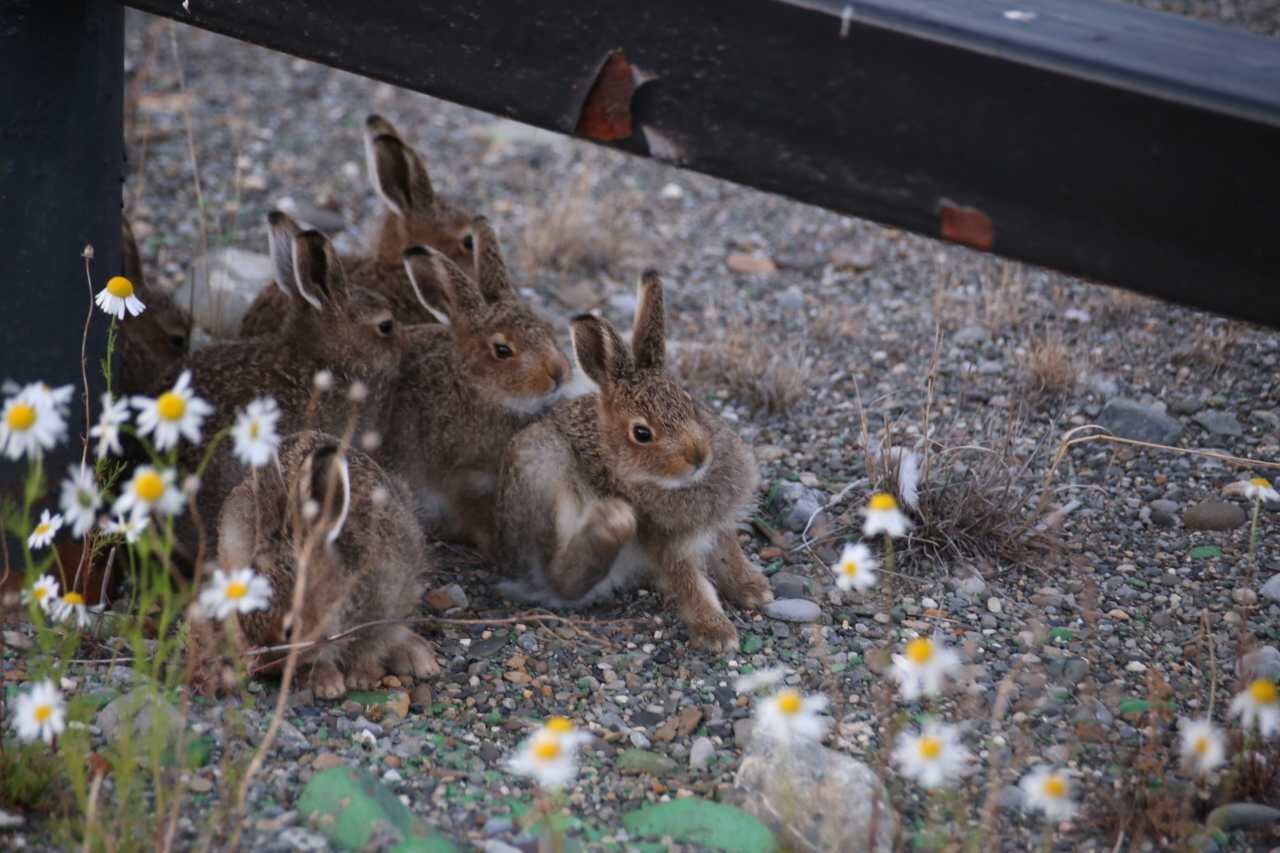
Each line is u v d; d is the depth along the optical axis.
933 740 4.11
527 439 6.01
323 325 6.41
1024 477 6.68
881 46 3.65
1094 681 5.27
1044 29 3.66
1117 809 4.47
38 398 4.06
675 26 3.86
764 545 6.37
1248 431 6.98
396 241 7.73
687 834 4.38
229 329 7.95
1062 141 3.56
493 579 6.34
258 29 4.53
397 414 6.79
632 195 10.12
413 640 5.48
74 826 4.11
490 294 6.92
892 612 5.76
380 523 5.27
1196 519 6.27
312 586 4.89
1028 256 3.71
